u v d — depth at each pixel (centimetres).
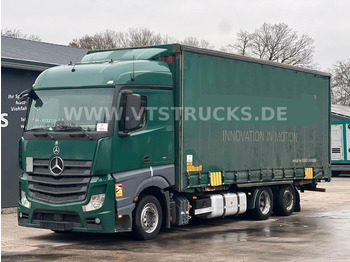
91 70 1164
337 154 3462
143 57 1254
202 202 1342
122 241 1194
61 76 1189
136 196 1153
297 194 1725
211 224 1466
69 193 1123
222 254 1045
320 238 1233
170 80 1244
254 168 1489
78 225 1120
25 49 2023
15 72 1677
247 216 1554
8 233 1309
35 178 1165
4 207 1655
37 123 1182
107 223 1103
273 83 1567
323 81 1797
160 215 1229
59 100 1172
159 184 1208
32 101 1205
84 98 1148
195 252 1066
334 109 3978
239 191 1483
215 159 1354
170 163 1238
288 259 995
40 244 1166
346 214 1684
